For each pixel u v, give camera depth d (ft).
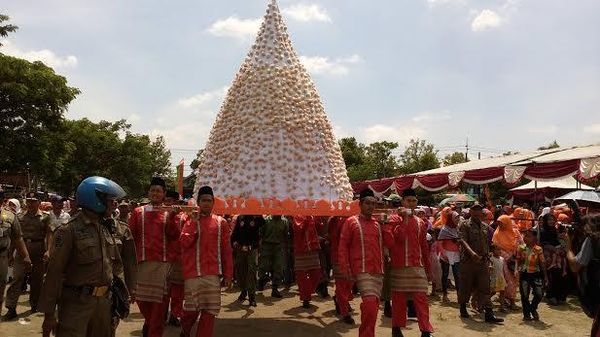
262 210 26.76
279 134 29.50
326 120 31.86
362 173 165.78
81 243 14.21
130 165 144.15
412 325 27.63
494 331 26.63
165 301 22.66
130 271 16.57
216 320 28.68
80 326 13.97
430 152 162.30
